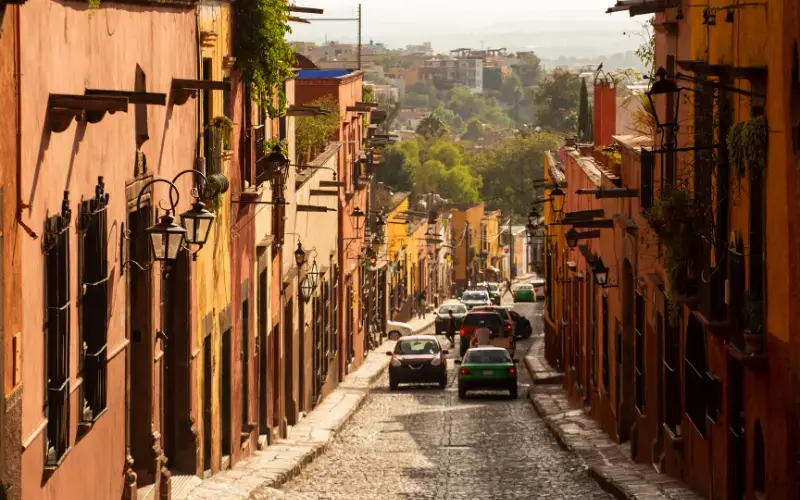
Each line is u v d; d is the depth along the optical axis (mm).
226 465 43125
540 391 77562
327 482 43781
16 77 20328
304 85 85188
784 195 26188
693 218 33656
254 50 45031
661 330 42750
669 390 40750
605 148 60469
